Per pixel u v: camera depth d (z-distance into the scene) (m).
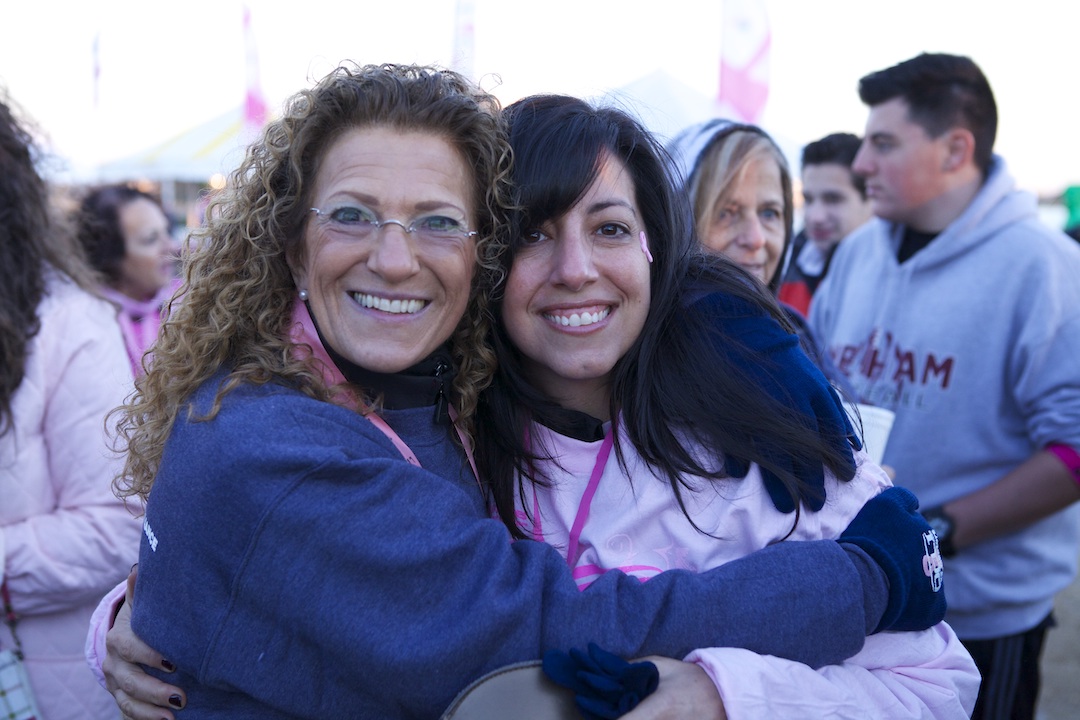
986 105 2.41
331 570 1.06
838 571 1.19
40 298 1.77
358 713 1.10
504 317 1.36
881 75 2.52
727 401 1.30
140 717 1.21
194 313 1.25
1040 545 2.29
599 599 1.13
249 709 1.15
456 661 1.06
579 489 1.36
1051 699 3.67
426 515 1.12
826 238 3.83
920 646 1.28
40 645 1.76
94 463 1.77
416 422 1.29
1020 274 2.25
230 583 1.10
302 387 1.21
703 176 2.31
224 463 1.09
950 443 2.33
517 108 1.38
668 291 1.38
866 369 2.54
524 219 1.30
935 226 2.48
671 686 1.07
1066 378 2.16
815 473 1.30
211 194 1.43
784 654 1.14
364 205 1.20
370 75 1.24
